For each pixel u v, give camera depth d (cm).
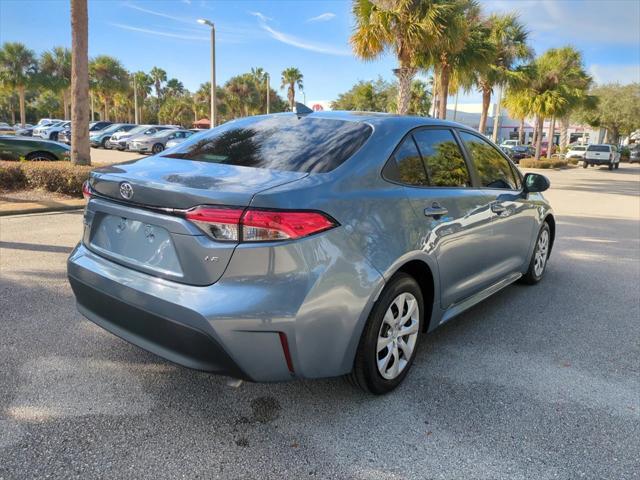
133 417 268
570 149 4169
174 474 226
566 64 3020
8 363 318
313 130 316
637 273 591
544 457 247
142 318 250
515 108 3200
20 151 1220
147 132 2733
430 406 289
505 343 381
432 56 1483
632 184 2081
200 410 277
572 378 329
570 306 470
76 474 223
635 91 4841
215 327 227
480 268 382
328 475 229
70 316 393
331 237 245
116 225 275
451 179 348
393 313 292
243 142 314
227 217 227
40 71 4241
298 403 287
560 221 973
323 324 244
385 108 5209
